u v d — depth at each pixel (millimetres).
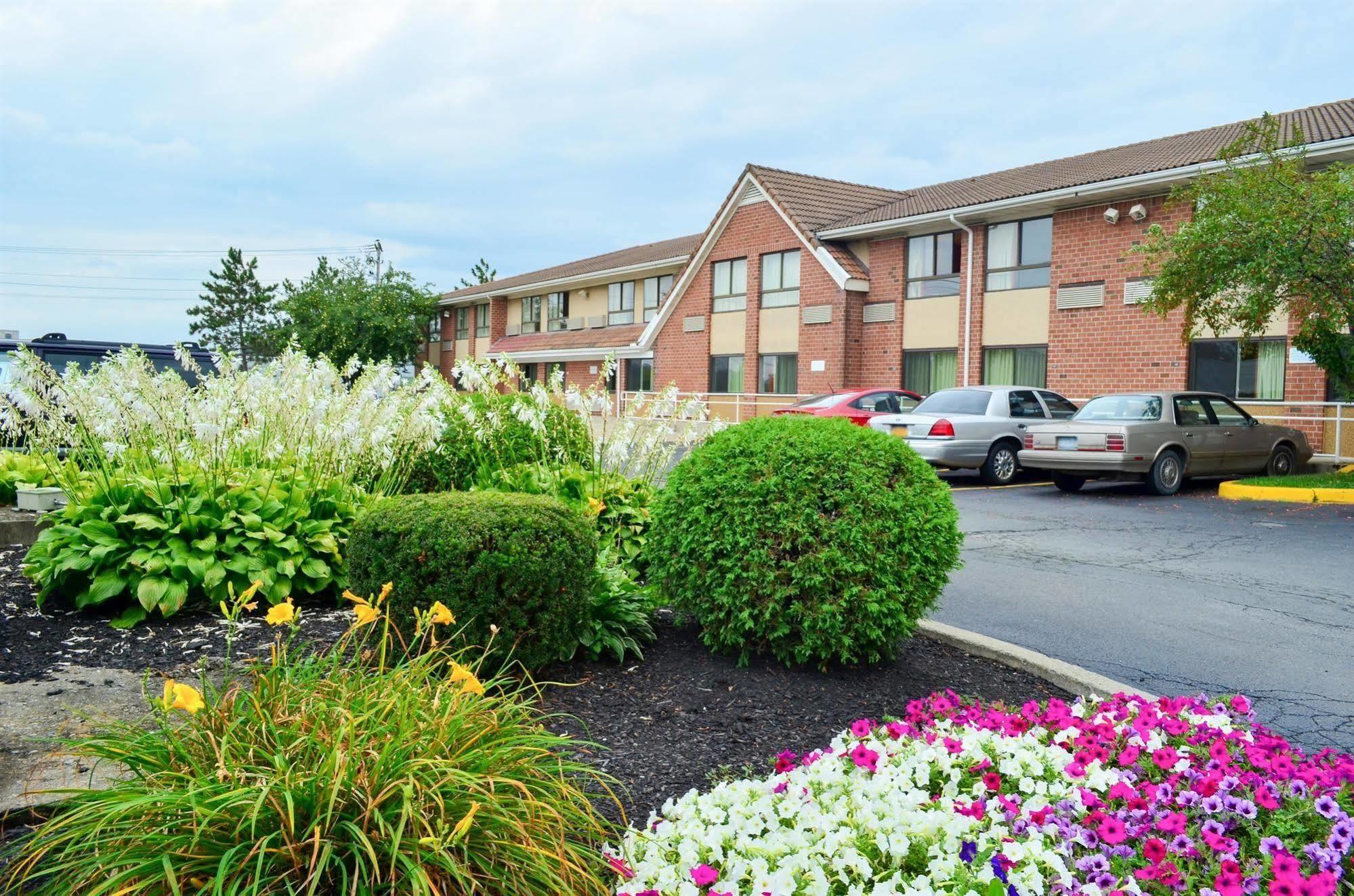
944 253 22578
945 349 22500
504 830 2484
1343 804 2850
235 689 2953
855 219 24500
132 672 4500
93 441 6102
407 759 2521
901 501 4773
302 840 2312
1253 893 2396
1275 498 13562
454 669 2891
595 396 7637
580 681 4625
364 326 45906
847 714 4273
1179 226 14344
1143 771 3148
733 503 4801
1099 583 7922
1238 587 7730
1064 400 17094
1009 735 3436
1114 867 2551
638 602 5281
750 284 27094
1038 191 19344
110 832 2428
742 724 4133
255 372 6766
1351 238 12727
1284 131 18125
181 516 5551
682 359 29797
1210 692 5059
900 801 2783
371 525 4590
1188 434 14352
